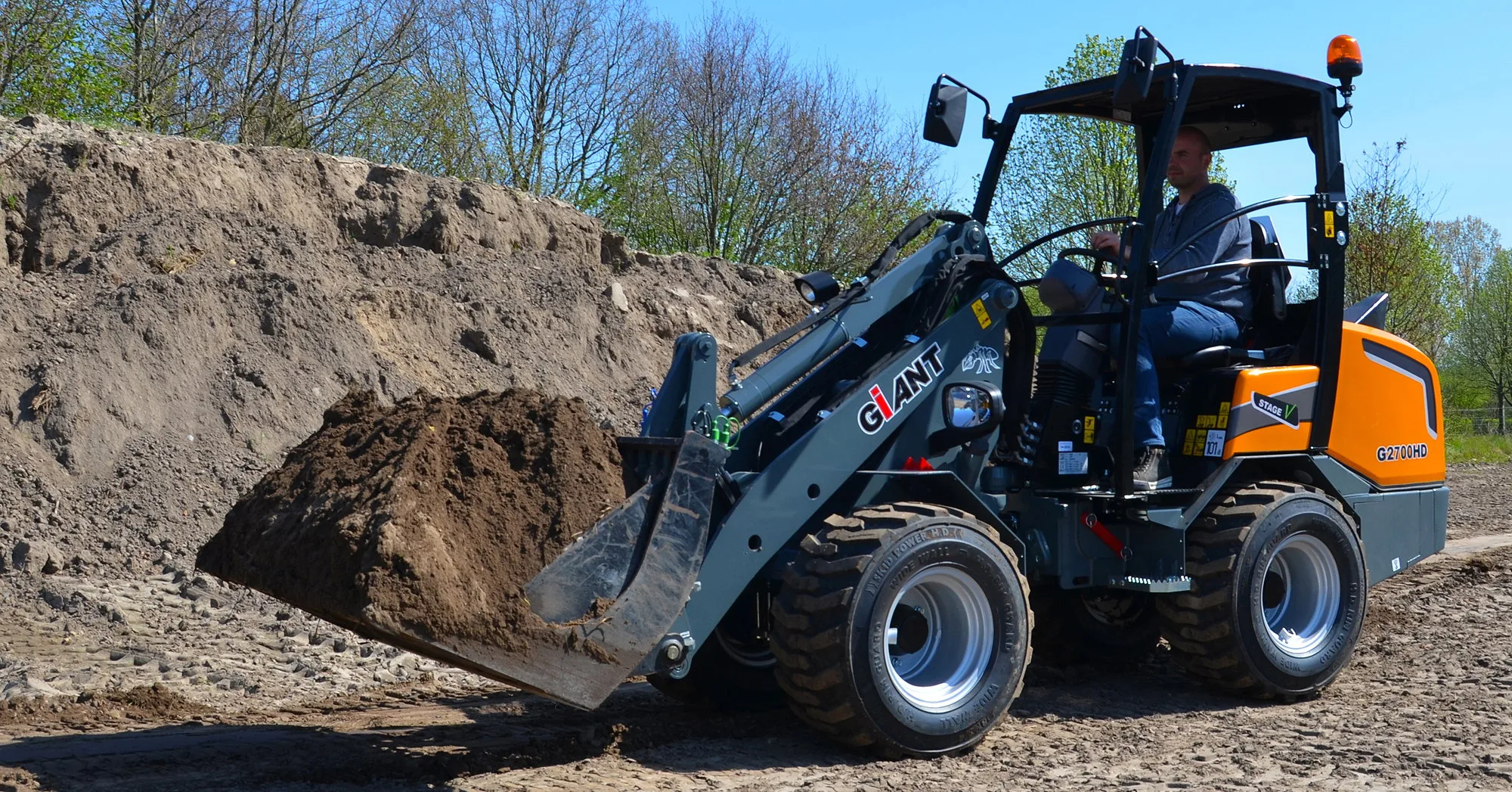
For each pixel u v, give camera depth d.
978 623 4.38
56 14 12.16
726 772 4.04
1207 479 5.05
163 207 9.55
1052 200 13.29
